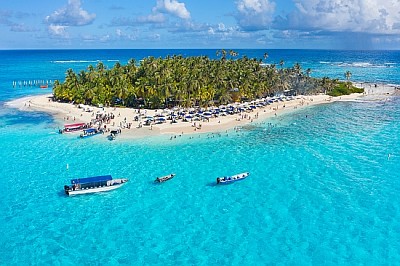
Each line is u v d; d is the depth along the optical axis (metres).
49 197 68.81
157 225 58.78
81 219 60.75
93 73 160.50
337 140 103.19
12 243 53.94
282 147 96.94
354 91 189.00
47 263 49.44
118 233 56.53
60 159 88.19
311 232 56.09
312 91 181.62
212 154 91.62
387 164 83.56
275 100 161.62
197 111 134.00
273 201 66.19
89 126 115.62
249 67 183.88
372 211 62.12
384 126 118.88
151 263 49.34
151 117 125.12
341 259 49.59
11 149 95.94
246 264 48.91
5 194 69.81
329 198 66.94
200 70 159.50
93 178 71.69
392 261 49.09
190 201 66.75
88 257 50.72
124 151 93.94
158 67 158.25
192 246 53.03
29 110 142.88
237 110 138.25
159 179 74.50
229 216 61.28
